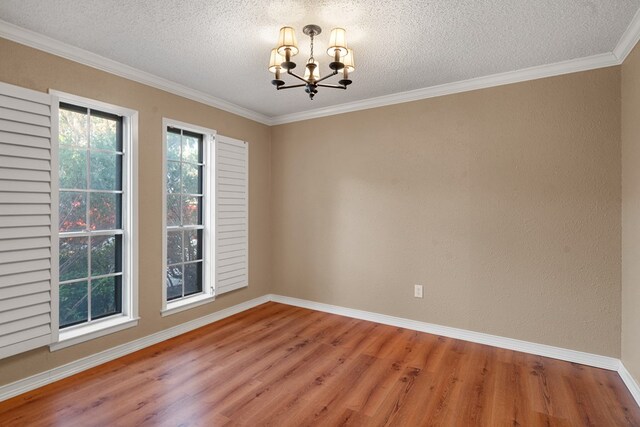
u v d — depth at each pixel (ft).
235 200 12.76
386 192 11.71
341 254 12.72
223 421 6.47
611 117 8.41
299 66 9.34
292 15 6.79
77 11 6.61
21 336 7.18
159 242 10.17
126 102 9.27
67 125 8.38
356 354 9.39
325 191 13.07
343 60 7.29
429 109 10.89
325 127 13.06
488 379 8.05
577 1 6.24
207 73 9.70
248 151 13.38
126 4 6.40
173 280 11.08
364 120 12.14
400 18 6.85
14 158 7.09
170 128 10.83
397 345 9.98
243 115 13.15
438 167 10.75
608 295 8.48
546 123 9.17
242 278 13.07
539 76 9.21
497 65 9.05
